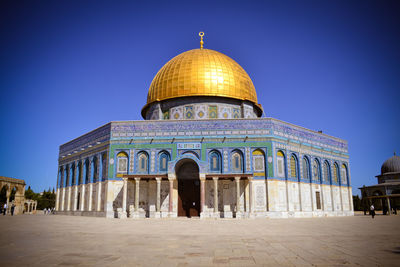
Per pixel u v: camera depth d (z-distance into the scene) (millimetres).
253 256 8719
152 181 34031
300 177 35656
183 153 33969
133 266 7469
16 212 49406
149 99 41094
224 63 39938
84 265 7582
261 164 33281
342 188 41969
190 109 38344
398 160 64375
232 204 32625
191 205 33188
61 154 46438
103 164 35969
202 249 9984
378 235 14305
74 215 39531
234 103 39469
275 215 32031
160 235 14250
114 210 33250
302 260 8133
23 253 9305
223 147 33812
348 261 7992
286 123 35688
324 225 21141
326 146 40594
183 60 40062
